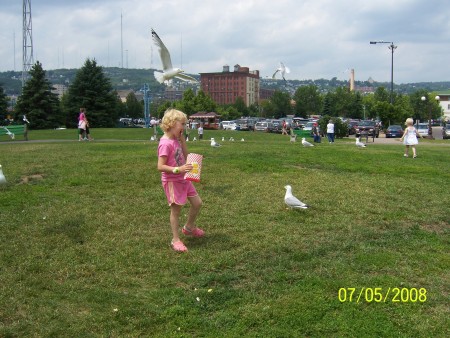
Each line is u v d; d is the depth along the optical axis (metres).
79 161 12.52
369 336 4.04
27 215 7.23
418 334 4.11
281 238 6.44
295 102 130.75
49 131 38.00
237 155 14.02
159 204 8.05
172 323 4.19
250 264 5.52
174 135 6.08
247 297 4.66
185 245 6.15
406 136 16.11
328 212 7.89
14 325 4.08
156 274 5.21
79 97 57.78
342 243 6.32
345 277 5.17
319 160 13.70
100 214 7.40
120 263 5.49
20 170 11.09
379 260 5.70
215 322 4.21
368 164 13.34
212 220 7.22
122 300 4.57
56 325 4.11
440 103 122.94
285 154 14.96
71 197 8.44
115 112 60.91
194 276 5.18
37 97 54.97
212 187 9.38
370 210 8.05
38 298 4.59
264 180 10.16
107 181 9.79
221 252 5.88
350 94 101.31
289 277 5.13
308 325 4.18
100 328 4.09
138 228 6.79
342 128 40.41
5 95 60.66
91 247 5.99
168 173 5.95
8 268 5.29
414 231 7.05
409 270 5.46
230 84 137.62
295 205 7.64
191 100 96.50
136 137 33.41
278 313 4.36
